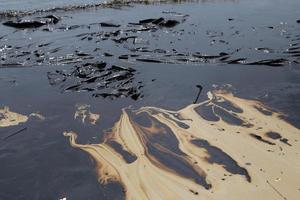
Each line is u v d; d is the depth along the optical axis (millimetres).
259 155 10852
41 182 10477
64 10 29750
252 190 9555
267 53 18500
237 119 12766
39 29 24453
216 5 29344
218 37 21312
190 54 18734
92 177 10453
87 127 12812
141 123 12844
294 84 15164
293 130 11992
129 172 10492
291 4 28641
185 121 12805
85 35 22516
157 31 22922
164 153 11203
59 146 11891
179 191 9664
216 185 9789
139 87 15477
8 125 13172
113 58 18734
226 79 15922
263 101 13930
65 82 16234
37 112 13977
